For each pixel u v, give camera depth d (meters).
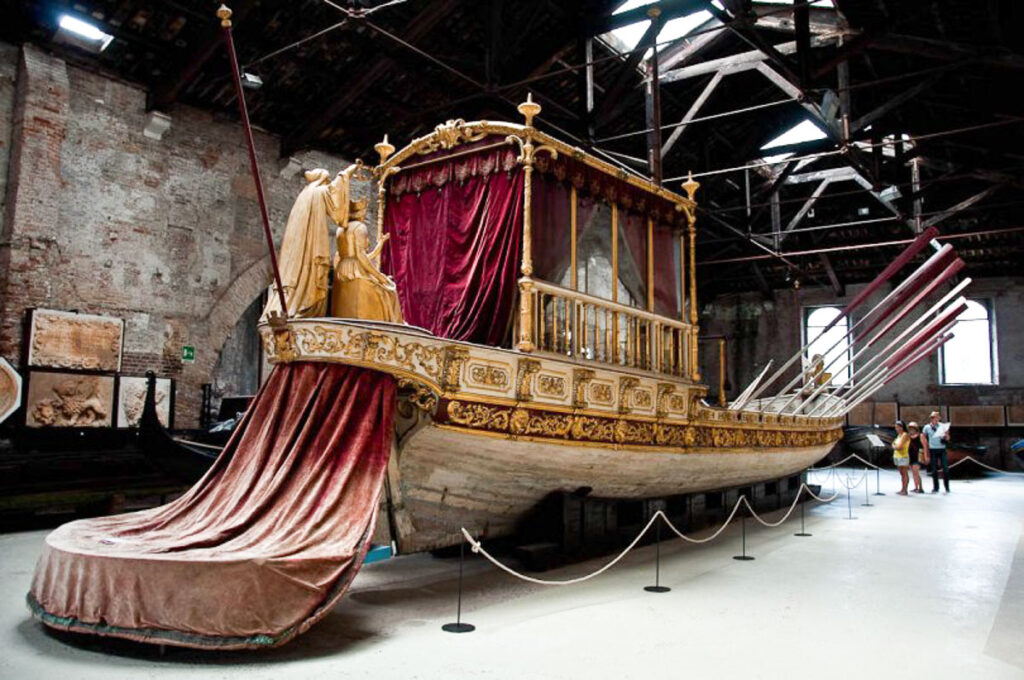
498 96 12.95
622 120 17.86
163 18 11.57
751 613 5.31
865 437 21.56
